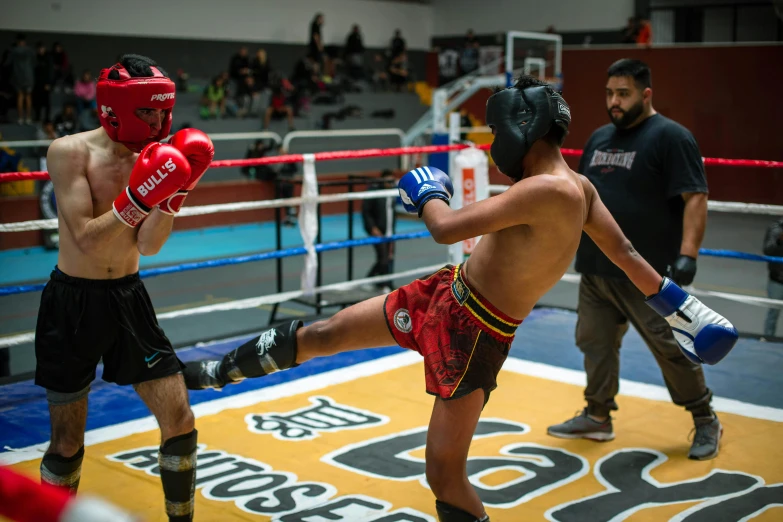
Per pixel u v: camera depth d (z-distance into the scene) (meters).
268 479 3.24
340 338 2.61
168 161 2.18
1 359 5.02
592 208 2.65
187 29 19.17
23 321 7.71
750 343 5.21
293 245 12.13
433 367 2.41
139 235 2.42
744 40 19.58
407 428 3.80
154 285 9.23
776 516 2.93
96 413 3.95
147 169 2.19
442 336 2.42
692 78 17.53
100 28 17.84
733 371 4.65
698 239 3.44
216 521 2.88
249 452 3.51
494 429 3.81
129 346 2.50
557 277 2.39
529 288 2.37
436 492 2.43
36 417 3.94
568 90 19.17
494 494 3.12
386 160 18.25
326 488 3.16
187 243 12.38
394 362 4.85
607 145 3.65
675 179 3.44
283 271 10.10
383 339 2.58
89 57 17.77
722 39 19.88
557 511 2.98
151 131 2.38
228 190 14.16
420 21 23.69
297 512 2.96
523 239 2.30
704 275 9.81
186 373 2.80
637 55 18.16
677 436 3.73
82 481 3.17
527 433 3.76
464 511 2.41
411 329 2.50
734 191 17.20
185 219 13.61
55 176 2.38
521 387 4.40
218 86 17.39
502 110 2.36
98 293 2.45
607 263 3.48
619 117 3.54
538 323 5.74
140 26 18.44
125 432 3.70
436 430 2.41
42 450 3.51
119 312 2.47
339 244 5.53
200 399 4.18
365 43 22.50
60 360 2.46
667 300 2.68
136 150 2.42
